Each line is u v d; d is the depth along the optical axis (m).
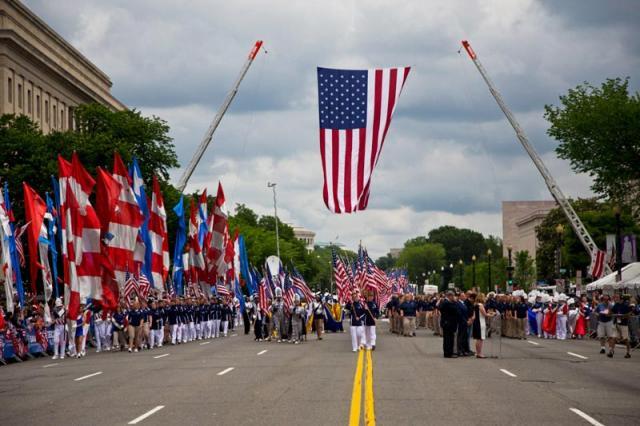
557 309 53.59
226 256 65.94
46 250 43.84
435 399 21.75
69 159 73.25
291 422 18.03
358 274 60.50
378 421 18.09
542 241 132.25
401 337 54.22
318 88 40.16
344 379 26.94
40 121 109.44
